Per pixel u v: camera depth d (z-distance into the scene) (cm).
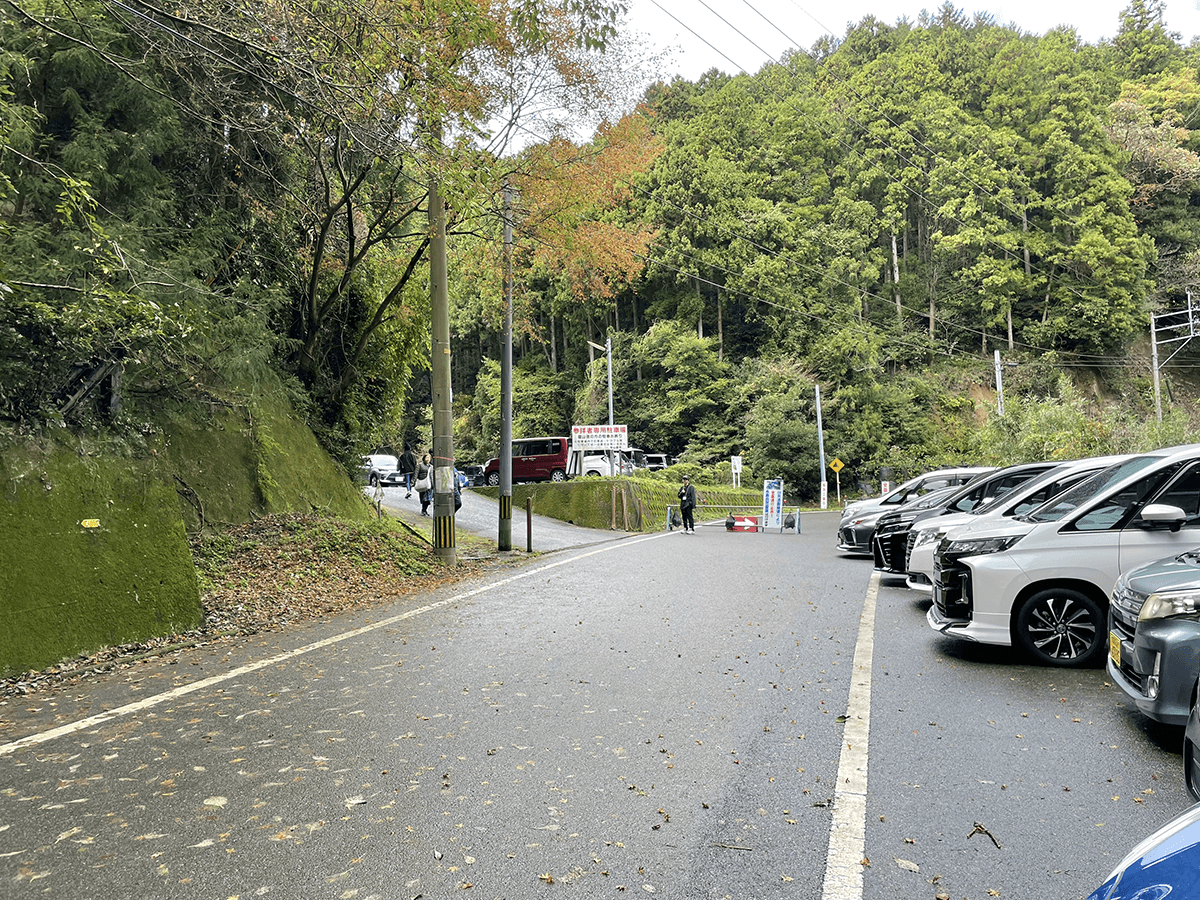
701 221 5622
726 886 313
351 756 457
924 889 310
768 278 5644
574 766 441
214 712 545
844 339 5522
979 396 5988
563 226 1548
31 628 677
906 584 1052
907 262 6869
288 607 962
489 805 390
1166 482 672
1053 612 668
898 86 6594
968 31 7769
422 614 920
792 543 1933
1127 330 5794
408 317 1858
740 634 793
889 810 383
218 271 1353
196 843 350
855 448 5372
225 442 1295
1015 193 6241
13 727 522
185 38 855
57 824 370
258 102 1249
